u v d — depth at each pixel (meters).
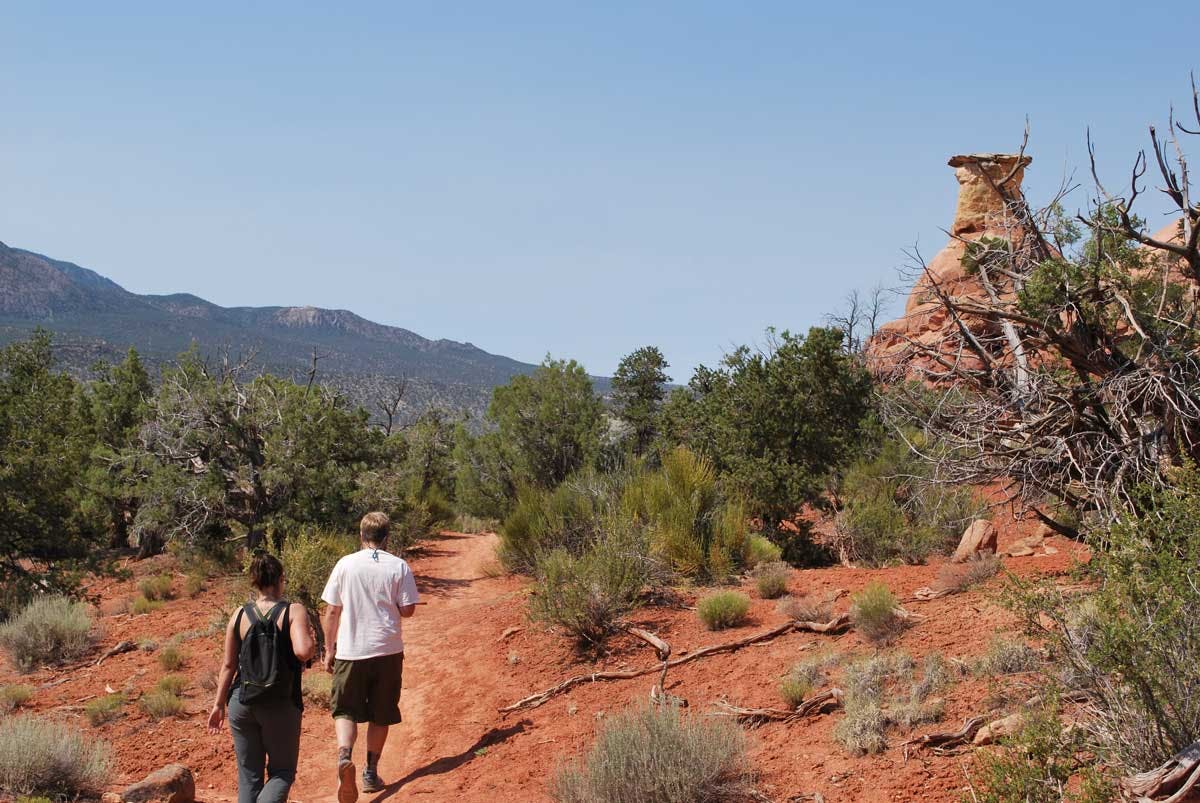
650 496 14.30
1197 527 5.04
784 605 9.48
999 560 9.56
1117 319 10.31
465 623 12.04
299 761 7.91
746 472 16.73
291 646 5.69
